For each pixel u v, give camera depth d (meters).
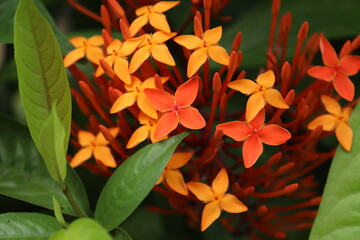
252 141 0.37
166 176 0.37
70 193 0.36
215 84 0.37
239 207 0.37
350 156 0.37
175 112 0.36
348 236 0.36
